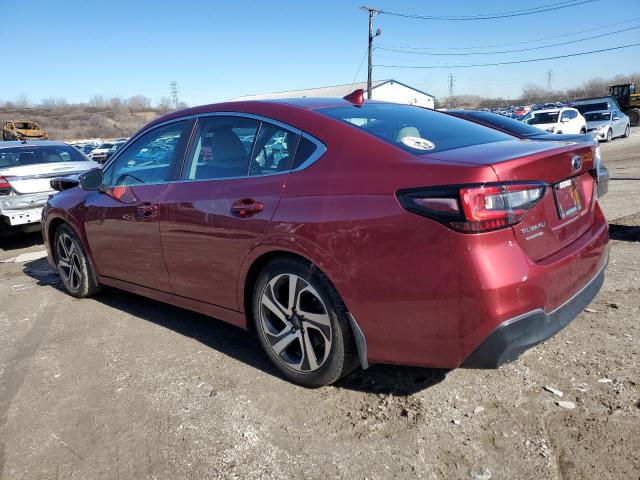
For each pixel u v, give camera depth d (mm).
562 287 2678
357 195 2688
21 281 6059
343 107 3373
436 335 2500
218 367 3502
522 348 2465
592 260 2988
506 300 2367
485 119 7832
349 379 3223
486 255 2367
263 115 3346
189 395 3162
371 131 2975
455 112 8289
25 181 7746
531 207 2537
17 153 8430
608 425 2578
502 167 2449
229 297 3430
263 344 3307
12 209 7641
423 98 63188
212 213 3369
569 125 19578
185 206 3564
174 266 3760
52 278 6094
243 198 3197
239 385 3246
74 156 8930
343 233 2697
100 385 3357
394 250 2537
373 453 2521
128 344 3975
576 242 2910
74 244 4938
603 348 3328
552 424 2623
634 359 3164
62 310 4855
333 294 2836
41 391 3330
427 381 3119
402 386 3090
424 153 2719
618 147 19391
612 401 2766
